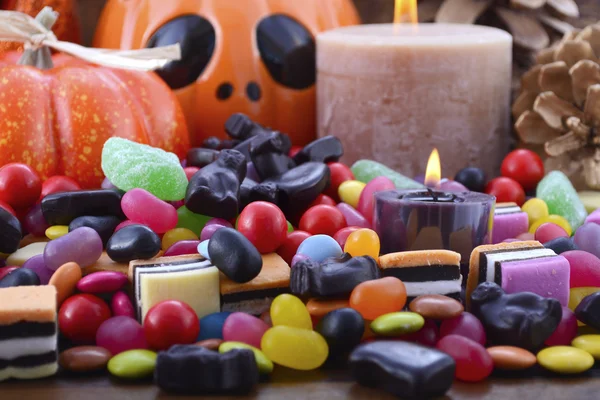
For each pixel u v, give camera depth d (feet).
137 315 1.12
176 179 1.25
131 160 1.25
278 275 1.14
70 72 1.41
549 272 1.12
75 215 1.24
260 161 1.35
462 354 1.03
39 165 1.38
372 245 1.14
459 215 1.18
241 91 1.58
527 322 1.05
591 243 1.21
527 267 1.12
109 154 1.26
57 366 1.05
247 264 1.09
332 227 1.25
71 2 1.61
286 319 1.06
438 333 1.09
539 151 1.55
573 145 1.50
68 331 1.09
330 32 1.57
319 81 1.57
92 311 1.09
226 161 1.25
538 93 1.54
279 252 1.22
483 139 1.52
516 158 1.45
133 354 1.04
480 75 1.49
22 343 1.03
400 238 1.20
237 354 1.01
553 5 1.64
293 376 1.05
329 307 1.08
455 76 1.48
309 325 1.07
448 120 1.49
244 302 1.13
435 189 1.27
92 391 1.02
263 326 1.07
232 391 1.01
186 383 1.00
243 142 1.42
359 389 1.02
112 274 1.11
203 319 1.10
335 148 1.42
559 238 1.21
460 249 1.19
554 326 1.06
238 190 1.23
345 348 1.06
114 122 1.40
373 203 1.25
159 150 1.28
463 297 1.16
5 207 1.23
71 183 1.33
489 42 1.49
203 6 1.57
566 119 1.50
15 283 1.10
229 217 1.23
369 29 1.59
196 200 1.21
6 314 1.02
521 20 1.65
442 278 1.12
